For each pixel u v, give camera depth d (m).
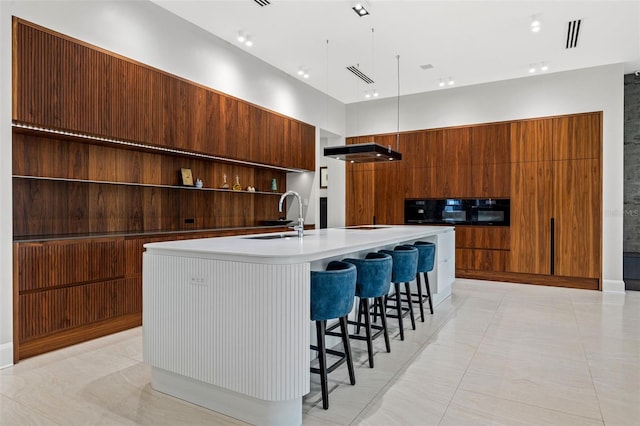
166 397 2.30
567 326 3.70
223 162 5.23
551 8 3.86
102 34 3.46
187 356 2.21
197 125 4.39
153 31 3.93
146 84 3.84
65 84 3.14
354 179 7.38
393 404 2.21
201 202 4.98
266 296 1.94
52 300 2.97
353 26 4.27
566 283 5.60
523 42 4.66
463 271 6.34
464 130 6.35
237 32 4.46
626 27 4.26
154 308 2.36
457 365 2.77
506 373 2.63
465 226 6.32
